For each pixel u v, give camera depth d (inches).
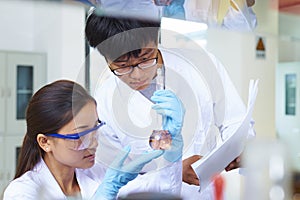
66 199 28.6
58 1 21.7
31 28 125.9
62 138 27.5
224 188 24.2
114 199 24.4
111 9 22.0
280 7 28.6
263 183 21.5
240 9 27.2
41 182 29.1
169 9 23.6
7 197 29.2
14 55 120.3
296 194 21.1
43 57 116.6
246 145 22.9
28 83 120.8
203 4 25.5
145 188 24.1
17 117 120.8
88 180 29.0
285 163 21.6
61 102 27.8
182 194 24.3
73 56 96.4
